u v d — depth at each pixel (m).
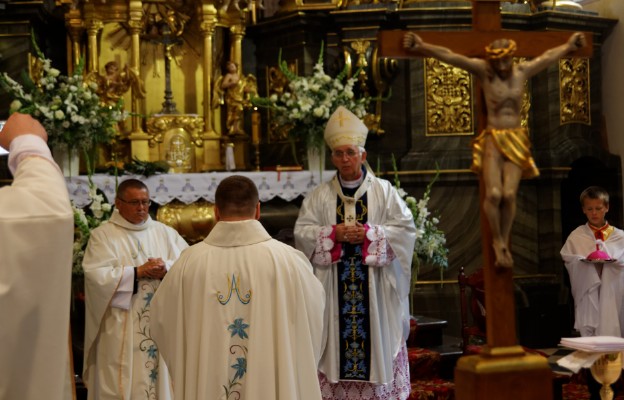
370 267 5.70
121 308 5.57
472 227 9.53
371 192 5.88
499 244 2.99
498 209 3.00
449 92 9.59
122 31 9.64
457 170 9.42
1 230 2.54
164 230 6.07
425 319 8.38
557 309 9.59
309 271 4.06
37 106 7.77
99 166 9.48
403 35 3.01
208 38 9.75
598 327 6.93
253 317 3.87
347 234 5.64
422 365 7.47
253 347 3.85
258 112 10.09
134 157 9.39
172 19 9.67
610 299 6.91
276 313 3.89
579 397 7.16
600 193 7.00
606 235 7.01
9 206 2.57
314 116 8.19
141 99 9.63
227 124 9.87
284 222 8.97
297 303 3.95
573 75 9.88
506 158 3.00
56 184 2.66
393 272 5.76
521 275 9.68
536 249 9.75
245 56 10.42
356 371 5.71
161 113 9.71
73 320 7.75
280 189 8.28
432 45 3.03
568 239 7.15
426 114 9.59
